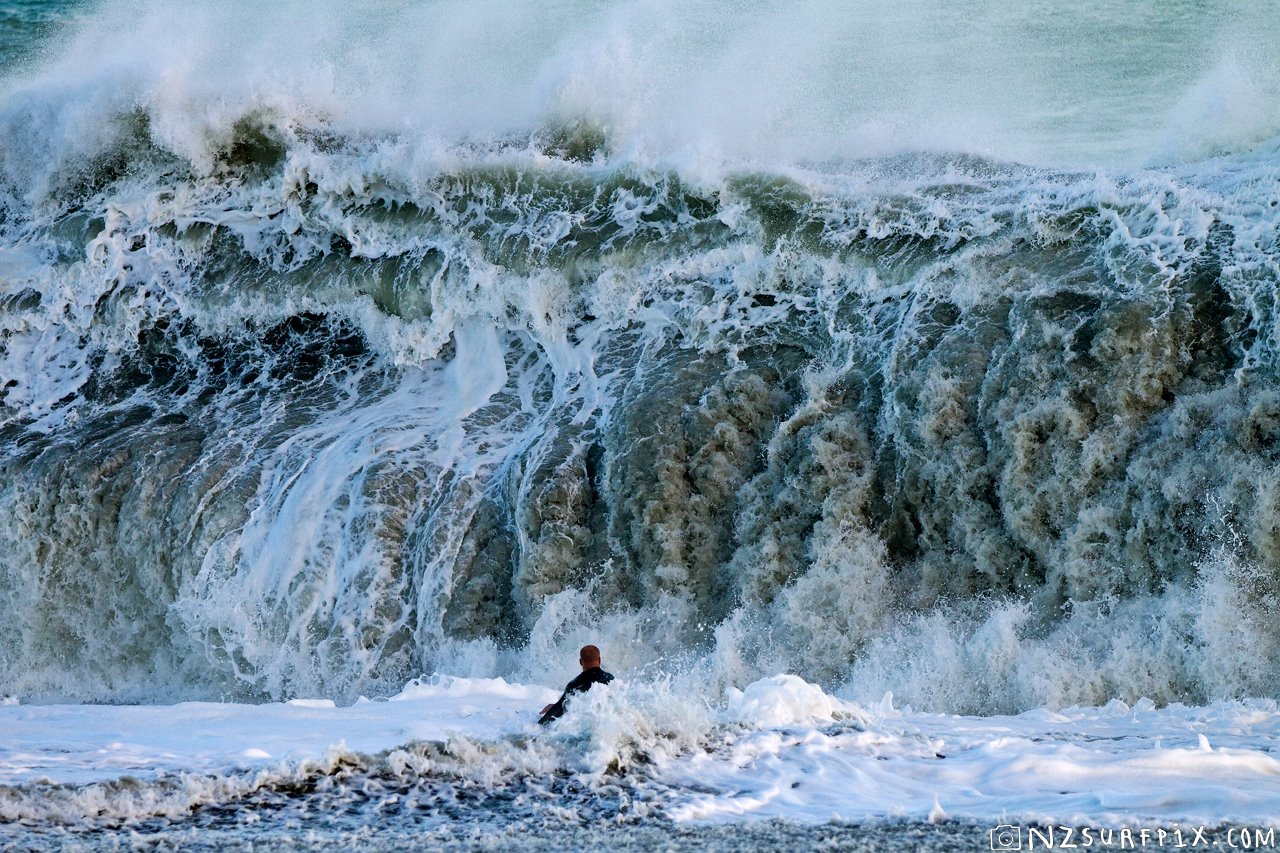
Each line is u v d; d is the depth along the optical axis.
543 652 51.97
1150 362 48.47
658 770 30.73
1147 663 43.22
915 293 55.59
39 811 27.86
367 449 58.84
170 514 58.44
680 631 52.25
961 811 27.39
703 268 60.62
